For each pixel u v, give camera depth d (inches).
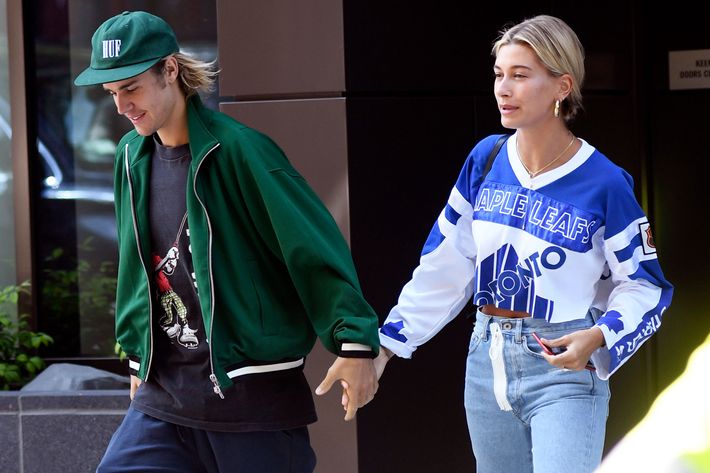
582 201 207.9
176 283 206.8
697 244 434.0
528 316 212.4
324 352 323.9
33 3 448.8
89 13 446.0
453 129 344.2
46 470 379.6
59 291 456.8
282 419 206.8
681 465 42.5
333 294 200.8
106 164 451.8
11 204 459.8
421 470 339.6
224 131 203.8
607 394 213.6
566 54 208.1
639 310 205.8
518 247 212.4
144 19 203.6
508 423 217.8
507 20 363.6
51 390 392.5
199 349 205.8
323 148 321.7
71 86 450.6
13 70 447.2
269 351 204.7
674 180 433.7
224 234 202.4
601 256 210.7
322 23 319.0
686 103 429.4
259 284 205.0
